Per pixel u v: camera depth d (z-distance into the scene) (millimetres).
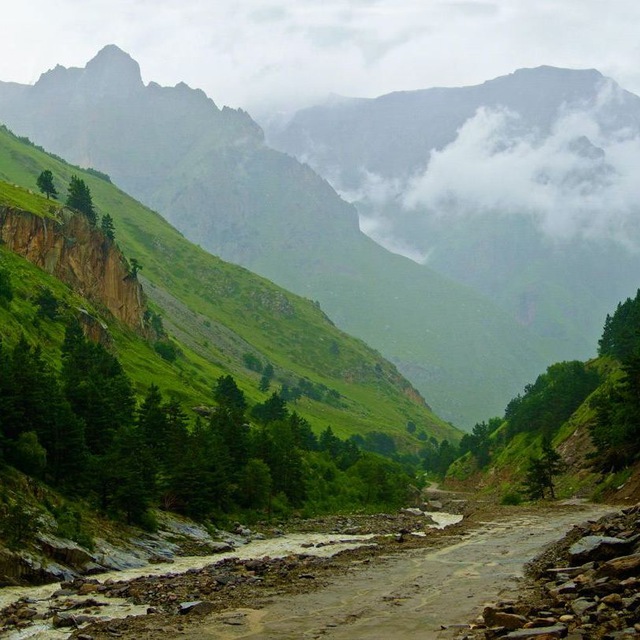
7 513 57281
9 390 77250
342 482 156375
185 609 38031
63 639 33719
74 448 78562
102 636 32969
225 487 107312
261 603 39625
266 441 130375
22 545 54656
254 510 114062
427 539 75250
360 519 121125
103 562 60969
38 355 101875
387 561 56875
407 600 39406
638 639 23062
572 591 32438
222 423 134750
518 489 172125
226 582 47406
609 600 28000
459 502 186500
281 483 128625
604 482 123938
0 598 45844
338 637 31250
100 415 96188
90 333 197750
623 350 184625
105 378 130875
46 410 78438
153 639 31938
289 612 37000
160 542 74375
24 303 180000
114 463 76125
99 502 76688
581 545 41000
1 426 74375
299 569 53281
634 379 109625
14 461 71500
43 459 72438
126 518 76812
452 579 46281
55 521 63094
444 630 31328
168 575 53062
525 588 40094
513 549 61844
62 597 45531
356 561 57500
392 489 162125
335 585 45375
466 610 35656
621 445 116438
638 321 182250
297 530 101812
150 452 88375
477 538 73562
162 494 91938
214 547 76688
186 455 96750
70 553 57625
